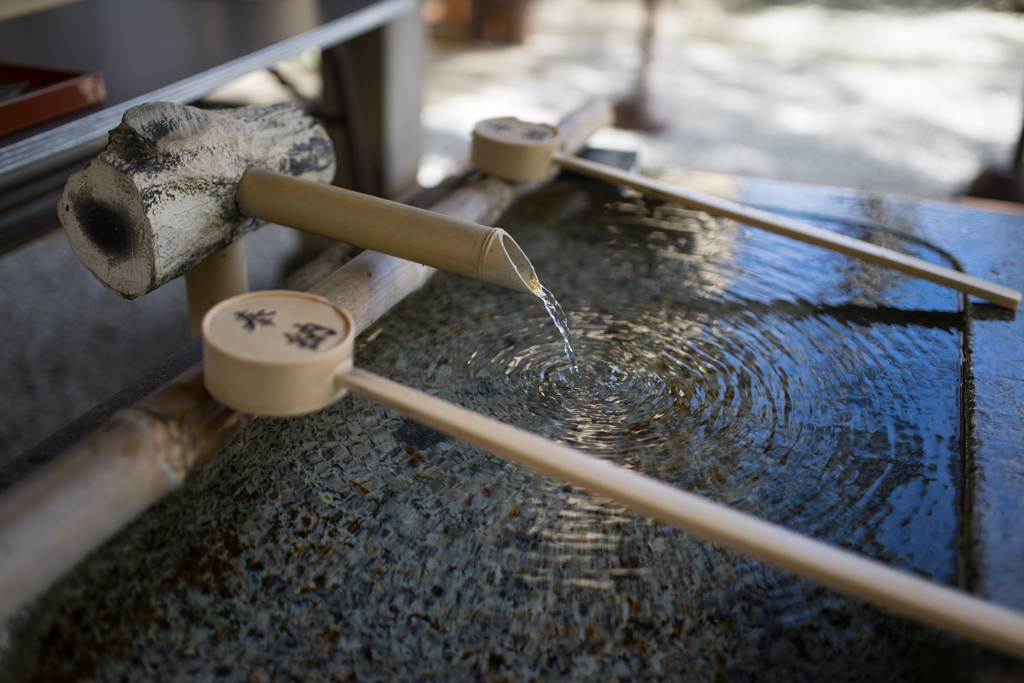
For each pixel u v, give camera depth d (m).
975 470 0.60
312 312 0.56
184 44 1.11
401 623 0.53
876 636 0.53
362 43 1.67
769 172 2.09
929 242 0.91
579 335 0.77
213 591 0.54
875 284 0.85
